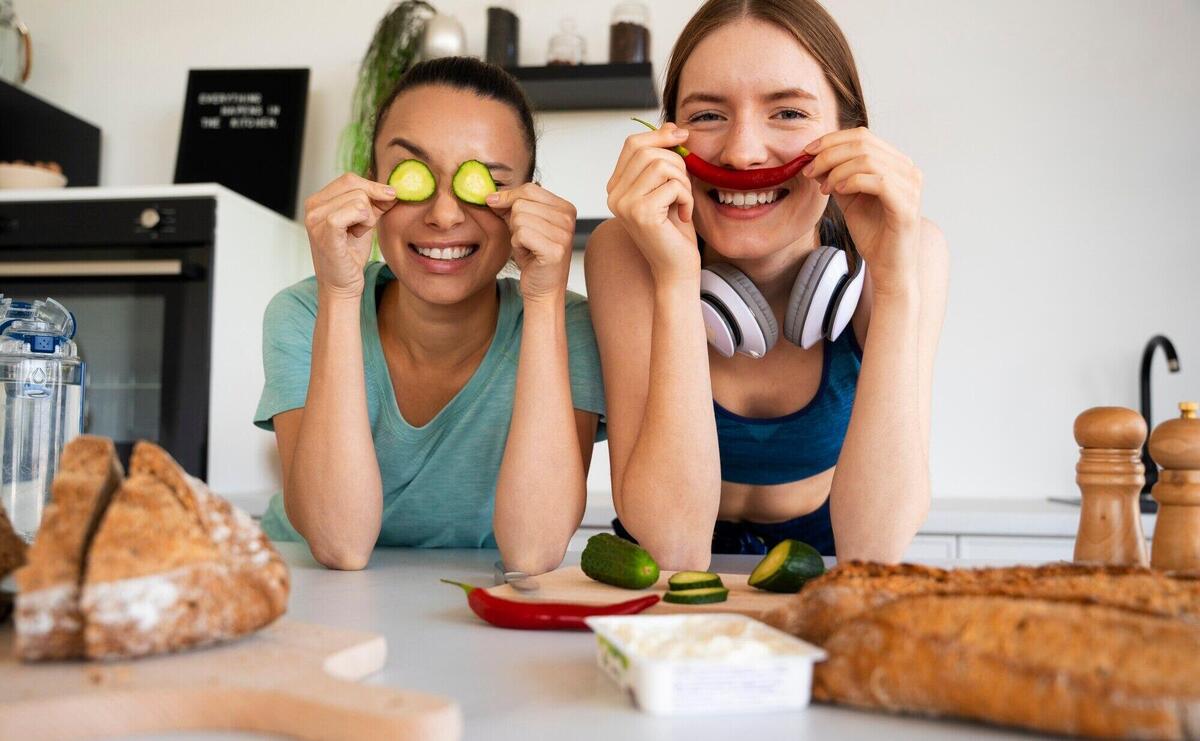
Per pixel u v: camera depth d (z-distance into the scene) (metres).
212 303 2.50
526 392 1.24
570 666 0.68
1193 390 2.71
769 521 1.56
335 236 1.19
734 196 1.26
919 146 2.80
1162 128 2.75
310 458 1.20
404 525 1.48
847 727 0.54
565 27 2.77
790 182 1.23
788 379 1.44
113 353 2.54
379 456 1.44
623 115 2.85
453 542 1.51
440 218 1.25
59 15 3.15
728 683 0.56
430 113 1.28
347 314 1.24
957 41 2.80
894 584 0.62
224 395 2.55
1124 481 0.95
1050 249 2.76
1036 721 0.50
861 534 1.19
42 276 2.51
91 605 0.57
